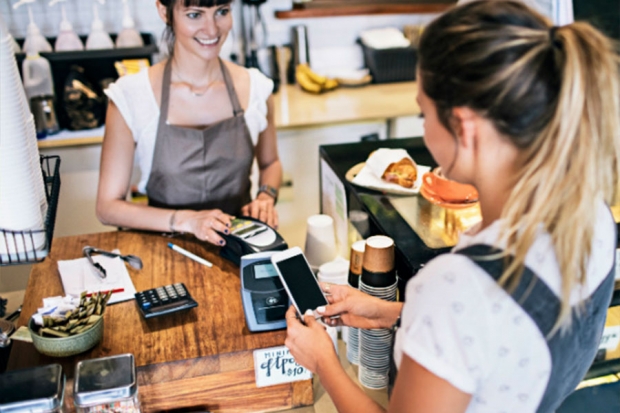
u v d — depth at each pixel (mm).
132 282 1487
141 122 1869
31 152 1118
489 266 743
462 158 782
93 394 994
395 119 3074
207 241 1695
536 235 752
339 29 3646
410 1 3699
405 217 1468
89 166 2850
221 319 1329
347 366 1417
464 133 758
